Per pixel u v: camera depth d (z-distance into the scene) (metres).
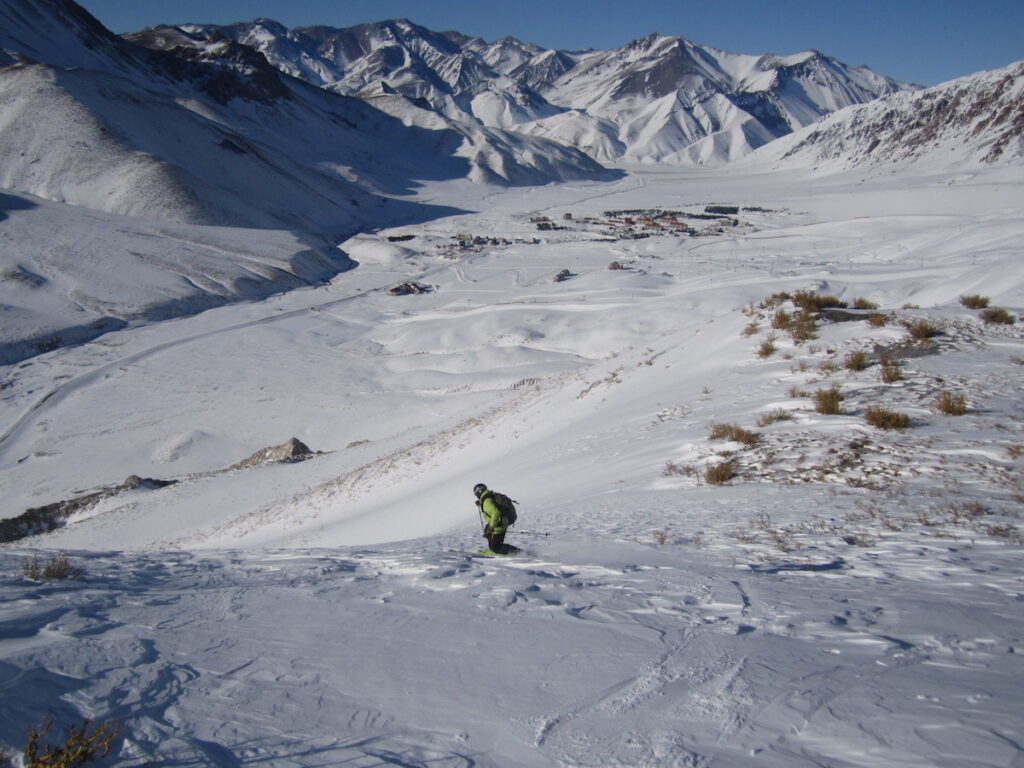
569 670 3.65
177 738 2.86
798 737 2.75
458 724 3.07
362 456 30.95
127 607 5.25
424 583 6.04
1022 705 2.79
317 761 2.71
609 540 8.18
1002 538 6.51
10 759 2.60
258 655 3.98
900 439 11.30
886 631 3.96
